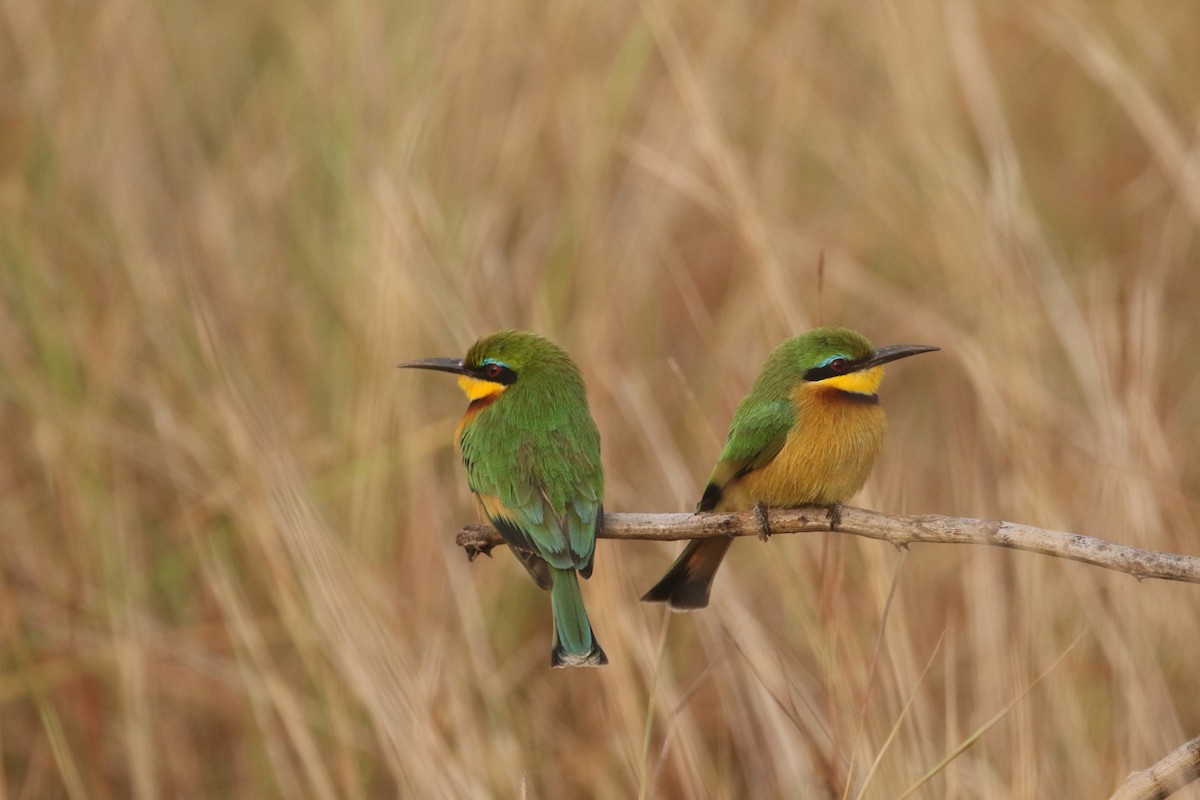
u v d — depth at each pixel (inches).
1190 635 410.3
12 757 441.7
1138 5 623.2
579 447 354.9
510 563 477.7
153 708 441.7
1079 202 615.2
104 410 475.5
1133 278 552.1
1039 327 490.3
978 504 445.7
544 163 556.1
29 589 455.5
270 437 423.5
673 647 455.2
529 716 442.9
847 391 357.4
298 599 416.5
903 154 577.6
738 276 545.0
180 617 465.4
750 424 357.1
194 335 488.1
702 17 596.4
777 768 387.5
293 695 424.2
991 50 640.4
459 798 366.0
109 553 454.0
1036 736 365.7
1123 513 415.2
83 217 525.0
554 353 377.1
